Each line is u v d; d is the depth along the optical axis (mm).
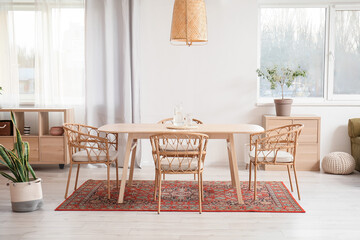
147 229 3230
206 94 5746
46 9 5629
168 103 5770
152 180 4844
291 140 4039
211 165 5777
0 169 5602
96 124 5660
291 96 5891
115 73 5633
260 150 3979
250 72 5707
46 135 5414
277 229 3229
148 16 5680
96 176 5094
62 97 5750
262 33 5852
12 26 5664
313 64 5855
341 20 5797
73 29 5703
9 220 3438
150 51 5719
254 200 3982
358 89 5871
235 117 5762
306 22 5820
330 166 5164
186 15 3553
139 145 5633
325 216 3539
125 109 5621
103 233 3145
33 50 5734
